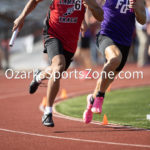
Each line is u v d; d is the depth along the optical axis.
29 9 14.62
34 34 48.91
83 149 11.82
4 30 43.97
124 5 15.14
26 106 22.19
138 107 21.02
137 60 51.00
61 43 14.78
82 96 26.47
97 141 12.96
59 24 14.69
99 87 15.45
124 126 15.77
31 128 15.38
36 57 49.31
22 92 28.69
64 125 16.09
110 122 16.84
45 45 15.01
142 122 16.66
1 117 18.34
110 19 15.33
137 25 41.31
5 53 44.09
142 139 13.21
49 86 14.34
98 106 15.29
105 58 15.49
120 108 20.88
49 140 13.17
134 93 26.77
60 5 14.55
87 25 15.98
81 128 15.39
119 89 29.12
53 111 20.44
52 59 14.35
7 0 44.84
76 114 19.42
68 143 12.68
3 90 30.12
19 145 12.44
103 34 15.41
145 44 42.56
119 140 13.08
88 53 39.31
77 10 14.55
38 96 26.45
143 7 15.09
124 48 15.57
